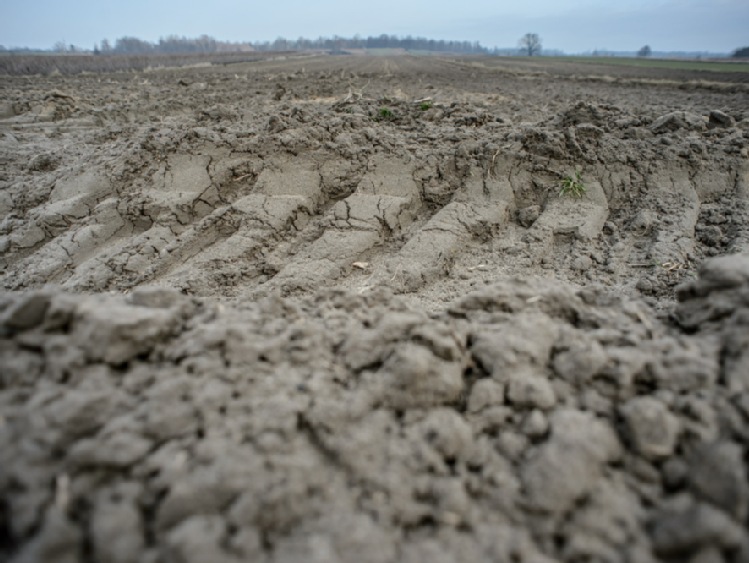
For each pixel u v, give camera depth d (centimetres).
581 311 242
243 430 170
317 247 421
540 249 418
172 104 1104
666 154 499
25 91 1364
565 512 152
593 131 510
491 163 496
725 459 152
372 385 195
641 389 191
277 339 211
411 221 471
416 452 173
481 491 163
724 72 2302
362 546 144
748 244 404
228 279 395
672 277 377
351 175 502
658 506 153
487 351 210
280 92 1222
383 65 3180
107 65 3216
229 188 504
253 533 143
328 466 169
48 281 417
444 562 141
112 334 188
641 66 3119
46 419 160
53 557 129
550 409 186
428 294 374
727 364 190
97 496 146
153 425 166
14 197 541
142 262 422
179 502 146
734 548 133
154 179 505
